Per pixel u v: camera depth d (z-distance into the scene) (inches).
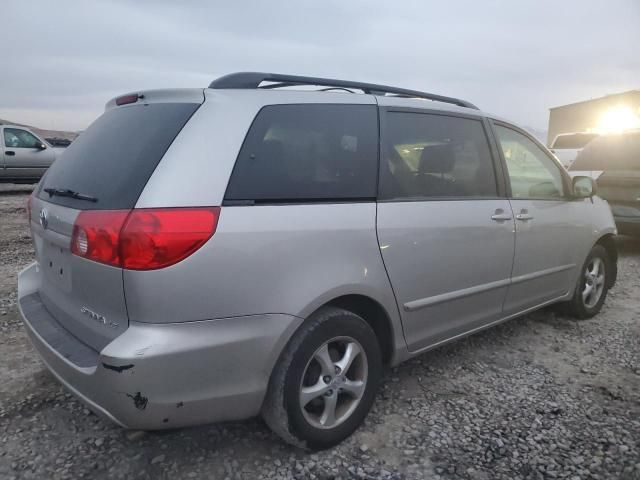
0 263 237.5
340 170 102.6
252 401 89.7
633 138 300.8
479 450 102.8
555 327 171.9
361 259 101.0
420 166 117.7
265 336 88.1
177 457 99.0
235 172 88.4
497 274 134.3
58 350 91.0
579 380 133.8
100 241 82.1
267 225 88.7
